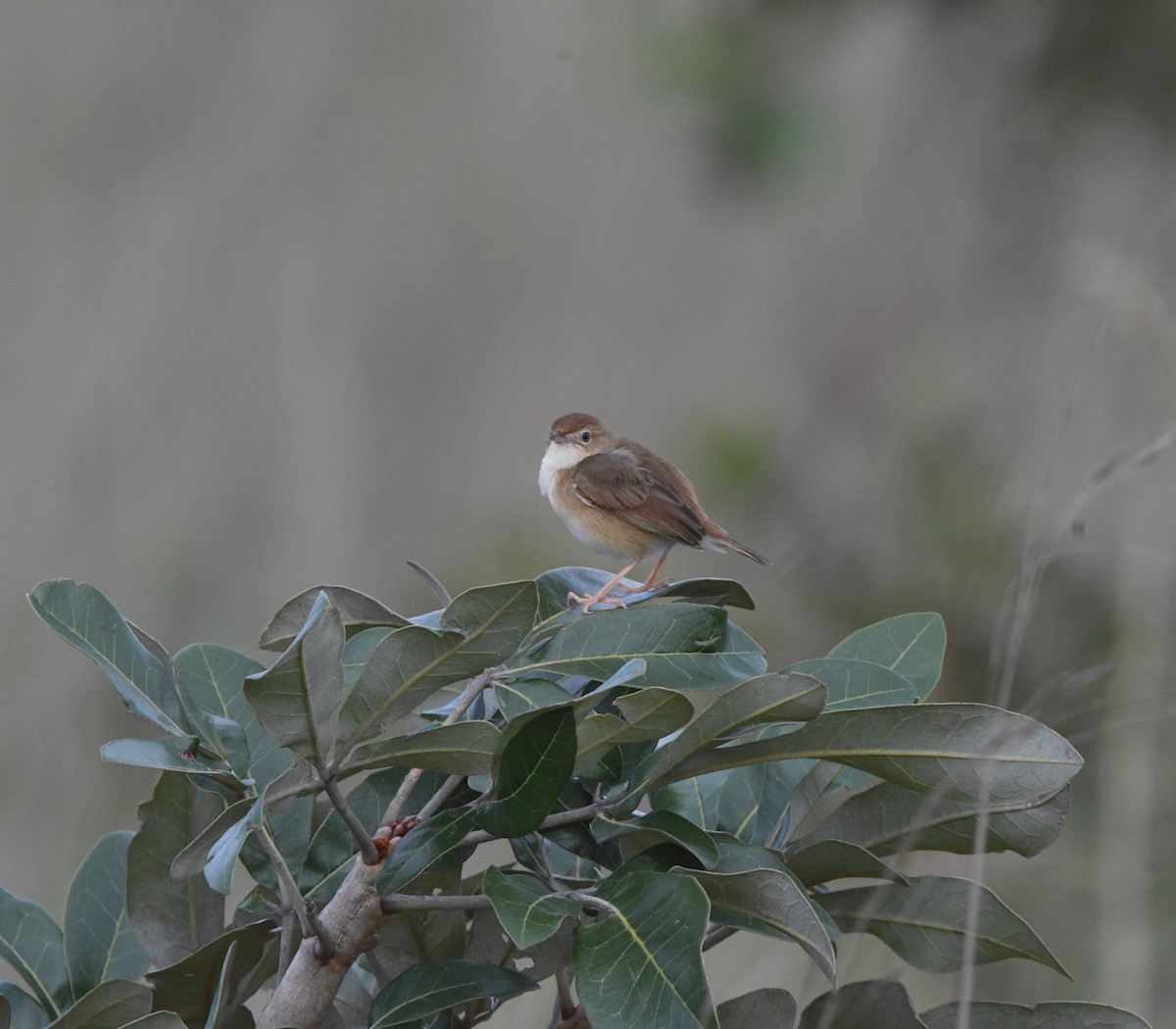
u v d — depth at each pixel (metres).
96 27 23.52
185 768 3.64
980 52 14.33
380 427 21.81
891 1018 3.96
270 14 24.38
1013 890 8.04
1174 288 7.44
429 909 3.47
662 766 3.72
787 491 11.08
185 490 20.47
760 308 20.61
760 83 12.91
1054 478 6.96
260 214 23.41
